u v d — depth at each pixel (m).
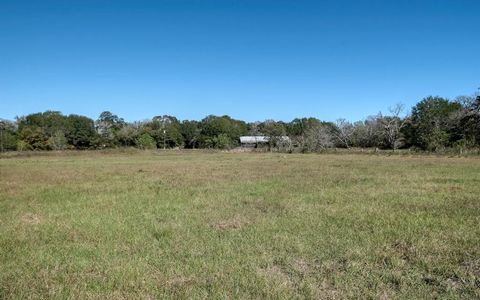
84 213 12.30
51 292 5.89
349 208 12.55
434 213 11.59
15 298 5.75
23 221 11.20
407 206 12.85
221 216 11.66
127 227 10.23
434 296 5.64
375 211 11.98
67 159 54.12
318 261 7.33
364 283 6.16
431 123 78.19
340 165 34.31
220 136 110.62
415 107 84.19
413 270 6.73
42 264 7.30
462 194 15.39
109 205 13.80
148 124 125.06
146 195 16.19
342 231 9.49
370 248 8.02
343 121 95.00
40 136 91.12
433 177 22.12
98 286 6.15
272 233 9.38
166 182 21.38
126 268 6.93
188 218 11.38
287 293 5.77
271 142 89.19
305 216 11.38
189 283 6.25
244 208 13.00
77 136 102.81
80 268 7.05
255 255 7.68
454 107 83.88
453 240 8.53
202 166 35.25
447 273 6.53
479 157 47.09
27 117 122.62
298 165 35.00
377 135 87.81
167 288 6.04
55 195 16.44
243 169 30.66
